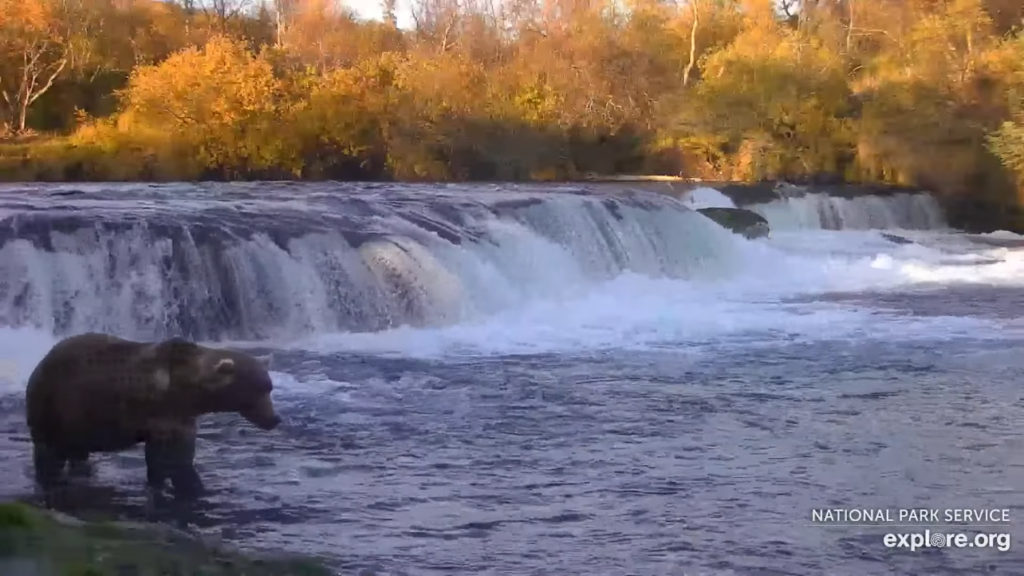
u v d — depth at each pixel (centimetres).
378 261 1755
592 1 5434
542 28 5547
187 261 1650
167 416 847
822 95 4491
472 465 1013
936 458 1053
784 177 4331
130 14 5434
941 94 4428
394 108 4181
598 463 1027
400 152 4172
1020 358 1539
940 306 2073
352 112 4084
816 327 1791
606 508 902
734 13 5884
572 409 1225
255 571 689
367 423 1148
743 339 1675
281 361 1453
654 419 1188
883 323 1842
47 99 4697
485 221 2180
